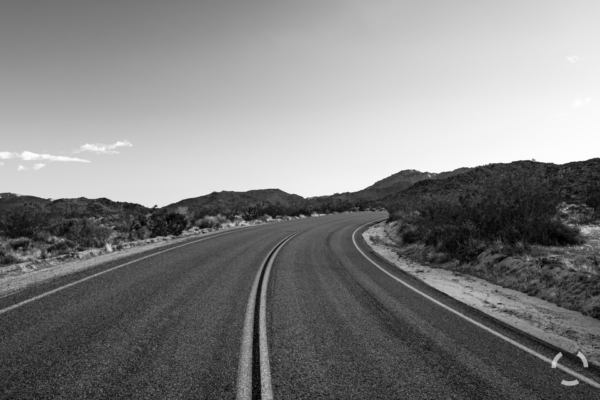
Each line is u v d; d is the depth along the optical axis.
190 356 4.16
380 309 6.58
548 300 7.90
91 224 17.03
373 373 3.98
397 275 10.29
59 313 5.52
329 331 5.27
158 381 3.55
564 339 5.47
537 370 4.26
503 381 3.93
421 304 7.09
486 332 5.58
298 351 4.48
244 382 3.61
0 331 4.68
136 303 6.20
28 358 3.94
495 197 13.00
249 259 11.56
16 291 6.78
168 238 17.59
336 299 7.14
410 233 18.72
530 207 12.56
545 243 12.00
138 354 4.15
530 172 13.12
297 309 6.30
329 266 11.16
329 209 59.16
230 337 4.82
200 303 6.37
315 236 20.84
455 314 6.49
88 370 3.71
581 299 7.43
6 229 15.08
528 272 9.31
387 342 4.94
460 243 13.15
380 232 25.88
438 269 11.91
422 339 5.13
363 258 13.47
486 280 10.05
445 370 4.14
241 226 27.23
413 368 4.16
